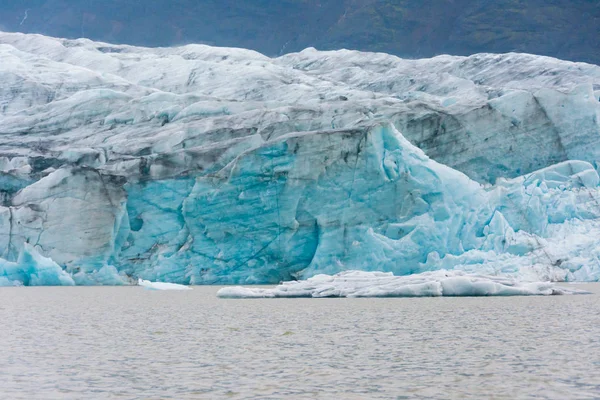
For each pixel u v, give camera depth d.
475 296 180.12
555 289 182.50
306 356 85.94
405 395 66.56
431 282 179.38
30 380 73.44
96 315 136.12
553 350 88.19
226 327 114.50
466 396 65.94
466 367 78.31
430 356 85.12
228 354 87.69
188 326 116.31
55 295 195.62
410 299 171.25
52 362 82.88
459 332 105.75
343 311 139.75
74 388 70.00
